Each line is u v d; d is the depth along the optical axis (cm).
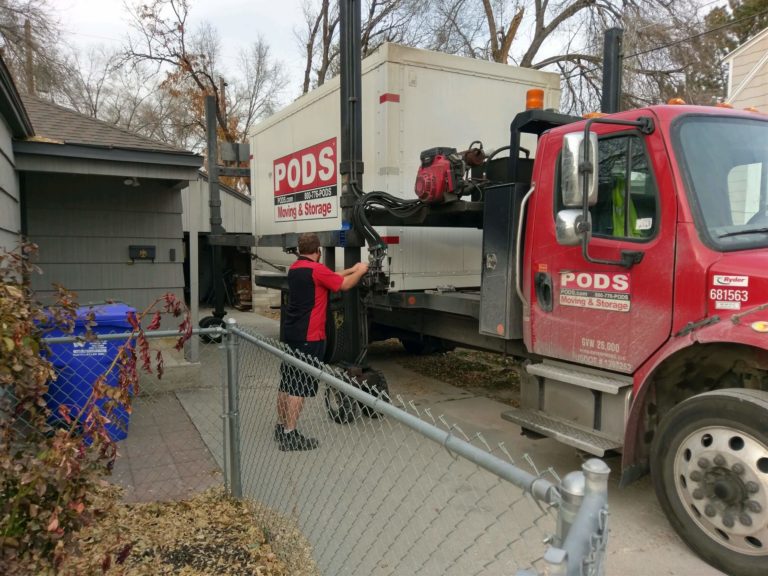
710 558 296
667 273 323
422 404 611
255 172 909
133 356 261
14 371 211
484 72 601
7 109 464
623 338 347
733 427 283
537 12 1933
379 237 517
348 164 527
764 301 283
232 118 2920
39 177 708
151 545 308
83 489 207
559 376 377
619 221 352
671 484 314
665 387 355
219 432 489
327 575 269
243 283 1484
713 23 2130
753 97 1295
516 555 289
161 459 432
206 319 895
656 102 1577
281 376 390
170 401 584
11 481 204
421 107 566
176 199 779
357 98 522
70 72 2403
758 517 273
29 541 202
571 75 1867
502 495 366
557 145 390
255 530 325
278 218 822
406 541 304
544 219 397
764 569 273
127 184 735
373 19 2305
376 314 699
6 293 214
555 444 485
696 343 307
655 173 331
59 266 725
